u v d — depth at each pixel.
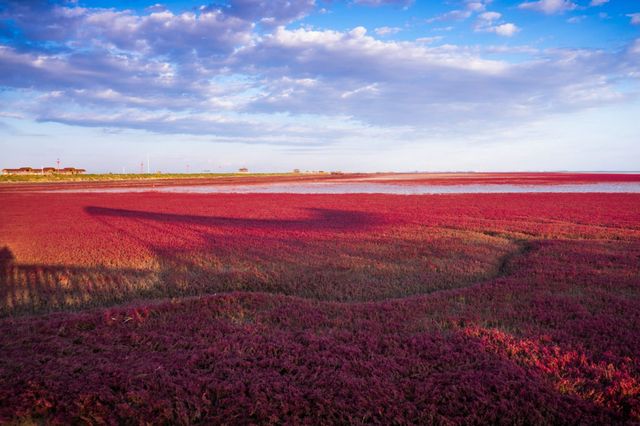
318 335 8.14
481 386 6.04
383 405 5.69
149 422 5.46
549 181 85.19
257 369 6.70
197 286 12.06
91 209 35.12
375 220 26.47
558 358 6.89
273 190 63.53
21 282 12.51
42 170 183.25
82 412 5.61
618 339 7.73
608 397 5.80
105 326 8.55
